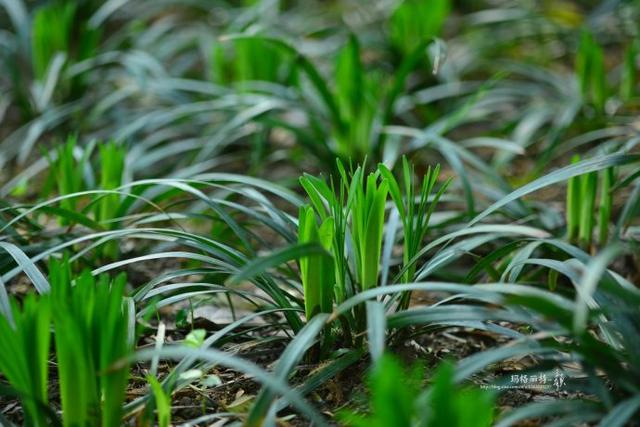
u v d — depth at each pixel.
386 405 1.30
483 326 1.50
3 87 2.69
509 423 1.36
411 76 2.48
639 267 1.72
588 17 2.89
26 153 2.05
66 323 1.37
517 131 2.11
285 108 2.04
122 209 1.76
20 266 1.52
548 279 1.69
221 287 1.55
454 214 1.80
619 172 1.94
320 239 1.49
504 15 2.69
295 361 1.39
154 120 2.06
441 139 1.90
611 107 2.20
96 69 2.52
